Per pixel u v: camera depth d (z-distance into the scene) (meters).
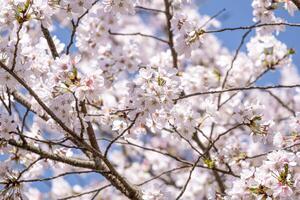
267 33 6.18
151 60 7.33
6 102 5.39
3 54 4.72
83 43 6.80
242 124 5.31
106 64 6.99
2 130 4.76
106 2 5.44
